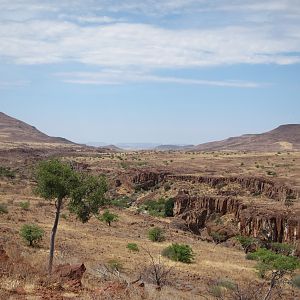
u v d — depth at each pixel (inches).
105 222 2198.6
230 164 5565.9
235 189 3673.7
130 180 4109.3
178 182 3929.6
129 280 792.3
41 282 609.3
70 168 877.2
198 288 1003.9
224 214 2979.8
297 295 1050.7
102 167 4977.9
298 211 2716.5
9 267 649.0
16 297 525.3
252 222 2610.7
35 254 1029.8
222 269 1374.3
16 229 1540.4
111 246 1544.0
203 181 3927.2
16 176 4160.9
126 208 3307.1
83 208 887.7
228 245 2383.1
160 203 3405.5
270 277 1241.4
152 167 4884.4
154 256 1453.0
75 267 680.4
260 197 3412.9
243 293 811.4
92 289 618.8
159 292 724.7
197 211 3009.4
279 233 2497.5
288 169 4884.4
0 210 1910.7
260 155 6771.7
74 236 1644.9
